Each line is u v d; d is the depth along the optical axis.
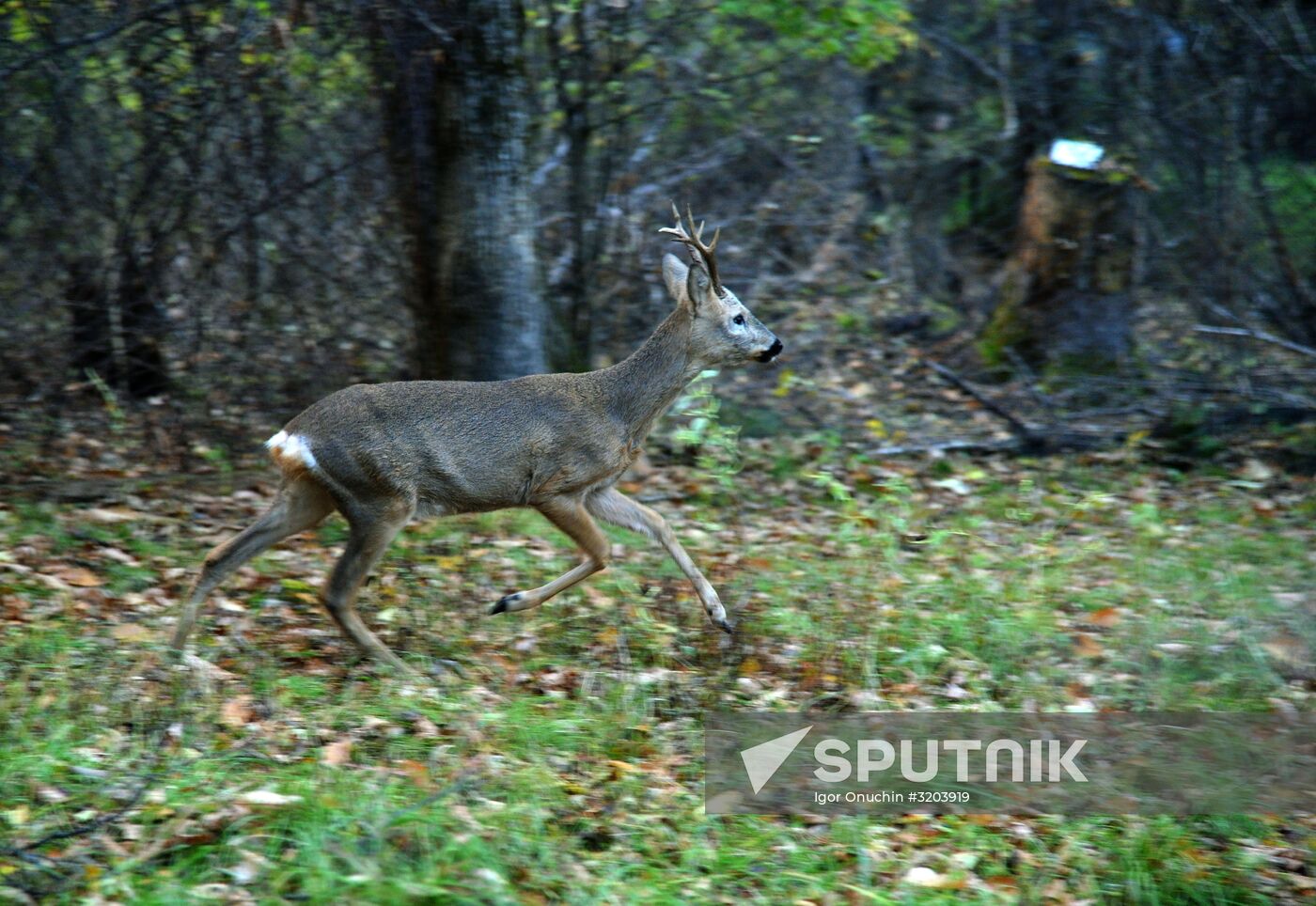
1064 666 8.72
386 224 13.33
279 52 12.32
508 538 10.96
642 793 6.89
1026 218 16.11
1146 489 12.70
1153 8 16.72
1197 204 15.78
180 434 12.16
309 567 10.09
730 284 15.74
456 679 8.20
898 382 15.67
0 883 5.48
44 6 11.98
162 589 9.38
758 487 12.70
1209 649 8.86
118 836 5.95
